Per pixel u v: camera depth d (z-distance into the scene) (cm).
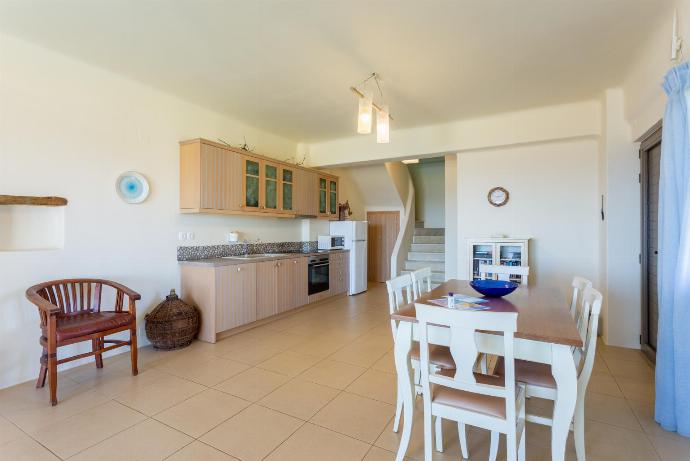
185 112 371
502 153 426
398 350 175
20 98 257
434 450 185
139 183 331
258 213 421
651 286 309
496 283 229
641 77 275
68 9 217
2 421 207
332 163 525
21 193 258
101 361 285
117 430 199
